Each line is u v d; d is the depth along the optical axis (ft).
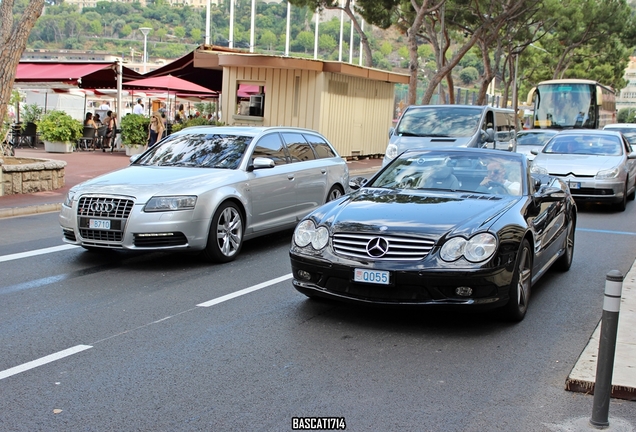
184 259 30.17
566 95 101.71
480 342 19.29
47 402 14.92
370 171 75.66
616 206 50.06
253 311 22.08
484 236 19.49
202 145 32.65
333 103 81.35
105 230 27.48
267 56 77.05
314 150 37.19
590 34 167.53
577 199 48.85
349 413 14.49
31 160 53.36
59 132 80.64
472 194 23.32
